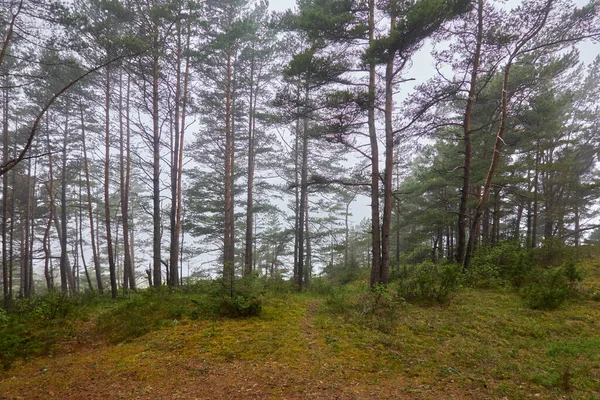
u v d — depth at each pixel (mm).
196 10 14664
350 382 5000
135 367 5594
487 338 6871
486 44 13617
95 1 14227
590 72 22719
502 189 19000
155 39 13906
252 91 20641
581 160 24406
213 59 17344
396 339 6773
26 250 22781
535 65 15281
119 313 8758
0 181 23328
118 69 17938
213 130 20984
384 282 11695
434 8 9461
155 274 14984
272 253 32625
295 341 6738
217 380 5066
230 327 7598
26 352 6621
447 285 9773
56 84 17547
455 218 20531
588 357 5750
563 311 8398
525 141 17938
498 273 12359
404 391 4707
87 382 5133
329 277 26984
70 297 12328
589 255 15516
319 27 11820
